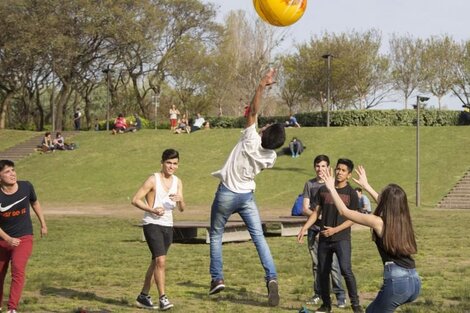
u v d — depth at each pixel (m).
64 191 38.62
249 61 73.06
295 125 48.78
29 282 10.69
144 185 8.66
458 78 74.88
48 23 53.22
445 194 34.12
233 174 8.95
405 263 5.76
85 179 40.66
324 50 71.69
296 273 11.86
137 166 42.50
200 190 37.62
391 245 5.73
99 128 60.88
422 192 34.72
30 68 56.75
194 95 73.06
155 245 8.61
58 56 55.00
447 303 9.15
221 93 73.69
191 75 69.25
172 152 8.77
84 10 54.47
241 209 9.00
